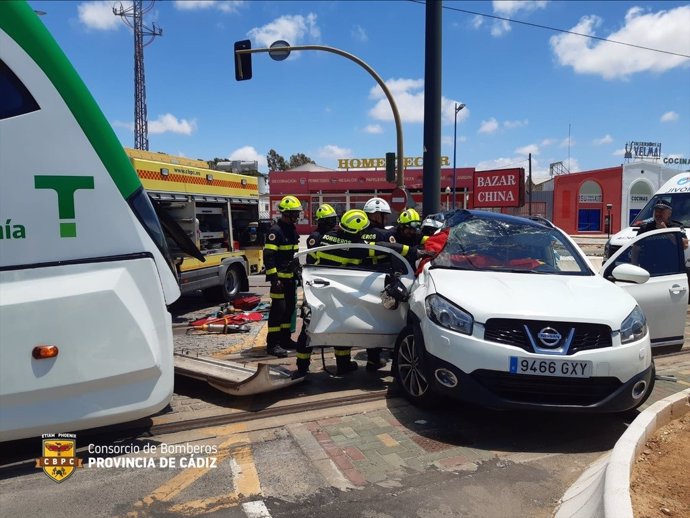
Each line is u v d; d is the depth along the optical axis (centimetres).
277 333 661
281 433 417
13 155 330
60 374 335
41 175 337
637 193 4066
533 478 352
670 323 537
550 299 413
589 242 3309
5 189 329
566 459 380
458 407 473
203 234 973
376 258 546
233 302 1007
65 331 336
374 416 452
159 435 413
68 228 344
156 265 376
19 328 325
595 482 314
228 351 685
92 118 351
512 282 452
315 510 311
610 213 4069
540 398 387
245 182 1134
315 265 535
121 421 361
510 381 385
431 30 1057
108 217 355
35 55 334
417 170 4134
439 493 331
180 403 484
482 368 387
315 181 4175
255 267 1181
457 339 398
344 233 548
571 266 507
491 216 575
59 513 305
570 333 386
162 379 373
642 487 305
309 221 4203
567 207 4094
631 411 448
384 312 517
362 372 585
